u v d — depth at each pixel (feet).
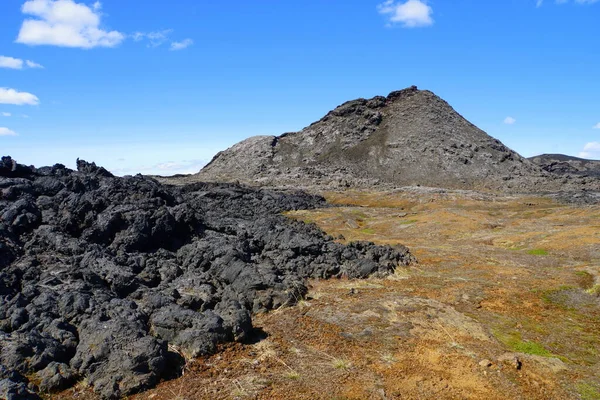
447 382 57.72
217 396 54.13
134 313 68.80
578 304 88.69
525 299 91.30
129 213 103.76
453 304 88.79
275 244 120.26
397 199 332.80
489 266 118.42
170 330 67.56
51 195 109.91
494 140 566.77
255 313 83.82
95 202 104.58
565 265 117.91
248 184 463.42
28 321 64.28
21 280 75.46
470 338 72.13
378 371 60.70
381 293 96.07
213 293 88.02
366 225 220.64
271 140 633.61
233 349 66.69
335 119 633.20
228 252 98.78
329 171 504.84
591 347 69.87
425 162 506.48
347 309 85.66
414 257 127.34
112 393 53.78
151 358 57.72
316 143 605.31
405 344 69.62
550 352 67.87
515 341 71.41
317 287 101.14
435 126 568.41
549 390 56.44
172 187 295.48
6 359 56.80
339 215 246.88
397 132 571.69
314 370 60.95
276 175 507.30
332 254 116.57
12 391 49.37
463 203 291.58
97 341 59.52
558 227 167.12
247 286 88.74
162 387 56.34
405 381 57.93
